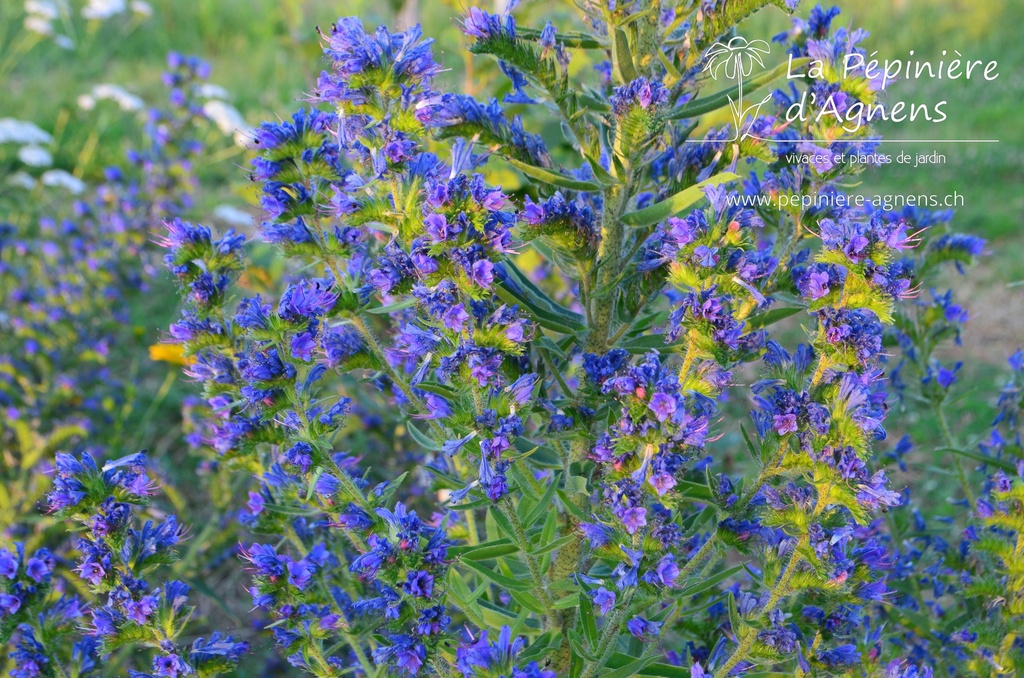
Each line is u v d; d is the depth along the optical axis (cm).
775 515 72
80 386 140
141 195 161
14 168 243
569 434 75
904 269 91
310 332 76
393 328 87
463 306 71
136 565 77
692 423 70
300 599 79
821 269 72
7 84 295
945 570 90
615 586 72
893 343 94
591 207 78
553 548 75
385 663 75
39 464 116
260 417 78
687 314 71
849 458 70
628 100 73
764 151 76
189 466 139
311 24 208
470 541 87
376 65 73
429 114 73
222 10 380
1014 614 80
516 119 77
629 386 70
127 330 162
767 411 73
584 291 77
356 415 117
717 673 74
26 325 140
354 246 77
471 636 75
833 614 78
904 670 79
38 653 80
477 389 72
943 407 95
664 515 73
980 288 190
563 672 81
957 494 129
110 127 271
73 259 155
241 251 81
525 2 88
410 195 73
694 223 71
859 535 81
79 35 341
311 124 76
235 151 203
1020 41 324
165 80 162
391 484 78
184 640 110
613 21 74
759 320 73
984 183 227
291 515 84
